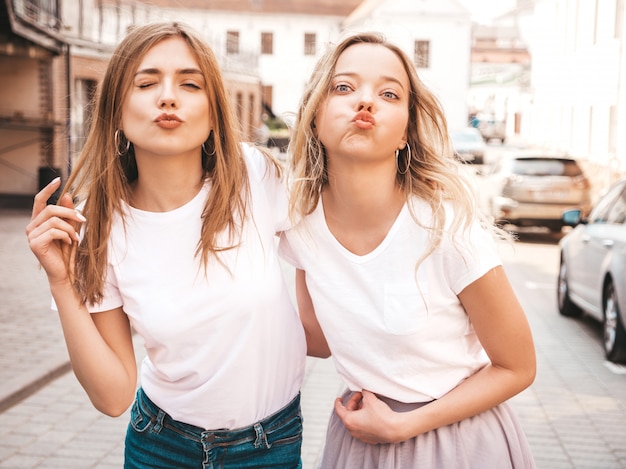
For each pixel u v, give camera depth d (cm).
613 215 754
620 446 474
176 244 184
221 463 194
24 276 1006
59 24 1764
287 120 197
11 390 528
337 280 186
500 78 6309
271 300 187
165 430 196
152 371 196
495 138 5903
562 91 2802
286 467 201
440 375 186
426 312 179
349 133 174
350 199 181
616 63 2044
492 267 175
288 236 193
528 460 198
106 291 188
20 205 1892
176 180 185
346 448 197
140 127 177
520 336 179
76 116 1920
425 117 186
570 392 590
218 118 183
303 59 5666
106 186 183
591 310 761
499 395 183
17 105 1859
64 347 651
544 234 1675
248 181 190
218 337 185
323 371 629
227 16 5622
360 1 5812
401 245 179
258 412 193
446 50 5241
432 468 185
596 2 2306
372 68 176
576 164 1552
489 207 1617
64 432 477
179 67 176
